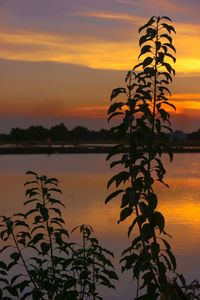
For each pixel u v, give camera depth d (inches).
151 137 187.2
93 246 269.3
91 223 971.3
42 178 273.6
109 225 938.1
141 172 188.5
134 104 187.9
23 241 270.1
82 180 2480.3
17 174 3070.9
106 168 3909.9
